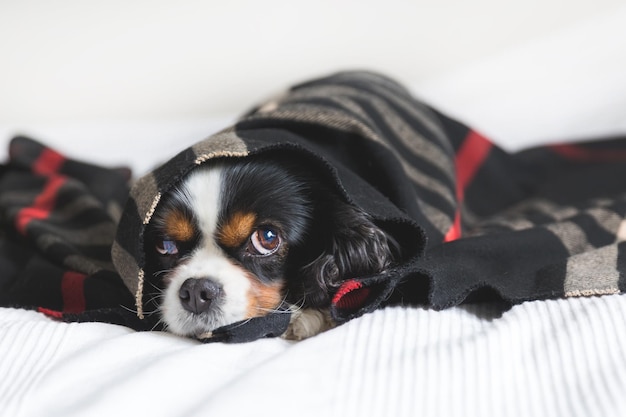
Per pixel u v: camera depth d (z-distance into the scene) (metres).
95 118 1.18
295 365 0.55
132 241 0.66
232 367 0.57
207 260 0.68
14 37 1.15
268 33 1.14
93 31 1.15
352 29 1.14
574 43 1.10
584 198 0.91
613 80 1.08
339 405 0.52
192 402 0.53
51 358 0.59
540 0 1.11
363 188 0.68
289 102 0.79
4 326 0.62
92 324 0.63
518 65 1.11
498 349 0.56
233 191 0.67
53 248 0.75
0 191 0.89
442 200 0.77
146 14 1.14
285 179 0.69
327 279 0.68
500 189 0.93
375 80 0.89
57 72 1.16
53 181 0.88
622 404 0.50
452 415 0.51
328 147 0.73
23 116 1.18
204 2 1.13
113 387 0.54
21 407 0.53
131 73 1.17
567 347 0.56
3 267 0.76
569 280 0.65
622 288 0.63
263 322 0.63
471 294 0.65
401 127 0.81
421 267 0.64
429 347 0.57
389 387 0.53
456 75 1.12
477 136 0.94
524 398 0.53
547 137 1.06
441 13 1.13
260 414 0.51
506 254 0.68
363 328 0.60
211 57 1.16
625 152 1.00
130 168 0.98
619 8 1.10
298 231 0.69
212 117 1.14
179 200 0.68
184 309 0.66
